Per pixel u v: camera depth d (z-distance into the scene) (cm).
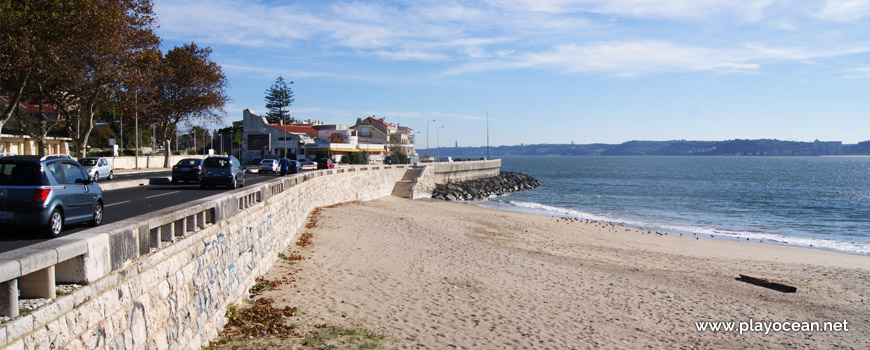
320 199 3256
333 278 1465
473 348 1018
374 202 4306
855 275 1986
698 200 5994
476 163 8206
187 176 3144
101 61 3709
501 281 1605
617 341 1133
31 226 1001
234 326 963
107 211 1684
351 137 9381
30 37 2975
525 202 5691
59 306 448
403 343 1009
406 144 11731
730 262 2227
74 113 4641
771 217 4366
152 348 628
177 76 5666
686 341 1170
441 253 2022
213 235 909
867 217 4384
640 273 1869
